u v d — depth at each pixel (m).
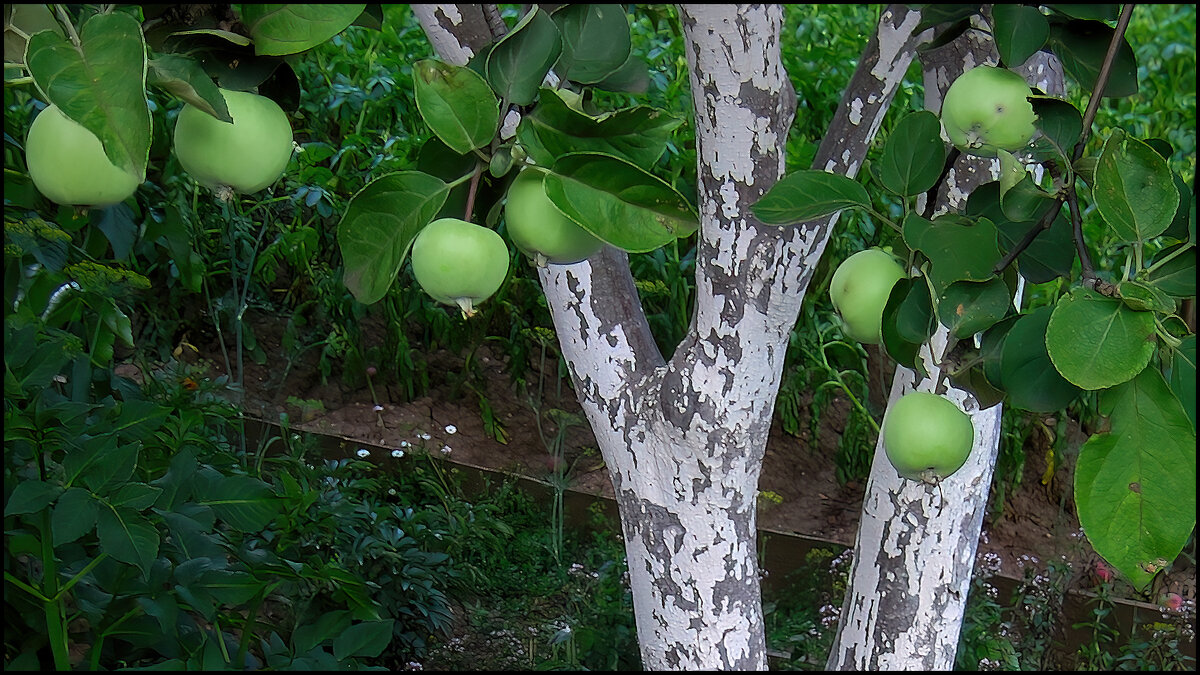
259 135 0.84
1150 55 5.05
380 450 3.59
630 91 1.27
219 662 1.86
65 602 2.20
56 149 0.77
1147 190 0.92
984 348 1.10
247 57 0.86
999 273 1.10
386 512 2.92
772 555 3.54
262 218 3.96
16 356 1.87
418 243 0.88
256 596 1.98
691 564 1.79
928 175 1.21
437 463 3.62
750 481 1.77
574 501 3.63
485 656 3.00
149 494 1.70
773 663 3.14
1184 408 0.85
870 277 1.19
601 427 1.79
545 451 3.90
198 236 3.59
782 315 1.62
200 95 0.77
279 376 3.96
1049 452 3.98
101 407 2.10
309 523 2.64
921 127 1.20
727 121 1.49
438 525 3.28
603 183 0.86
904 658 1.96
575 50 1.09
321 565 2.02
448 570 3.08
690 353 1.66
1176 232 1.03
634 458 1.77
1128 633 3.52
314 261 3.93
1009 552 3.80
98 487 1.69
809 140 4.12
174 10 0.85
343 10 0.85
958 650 3.16
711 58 1.44
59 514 1.64
